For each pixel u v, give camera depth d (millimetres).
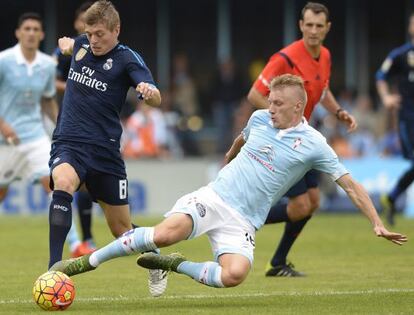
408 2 100875
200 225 28359
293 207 35750
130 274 37125
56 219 29656
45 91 44906
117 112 31250
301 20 37156
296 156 28984
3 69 44031
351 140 81688
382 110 84938
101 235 54625
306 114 37750
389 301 30094
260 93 37062
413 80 55469
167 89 101188
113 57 31016
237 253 28141
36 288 27656
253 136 29453
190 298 30719
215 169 73375
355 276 36688
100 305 29094
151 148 78688
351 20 101188
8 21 99625
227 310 28031
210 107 99625
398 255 44031
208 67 101625
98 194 31625
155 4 101250
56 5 99375
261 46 101562
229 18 101312
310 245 48531
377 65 101625
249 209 28781
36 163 45156
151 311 27797
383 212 71125
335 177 29031
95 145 30859
